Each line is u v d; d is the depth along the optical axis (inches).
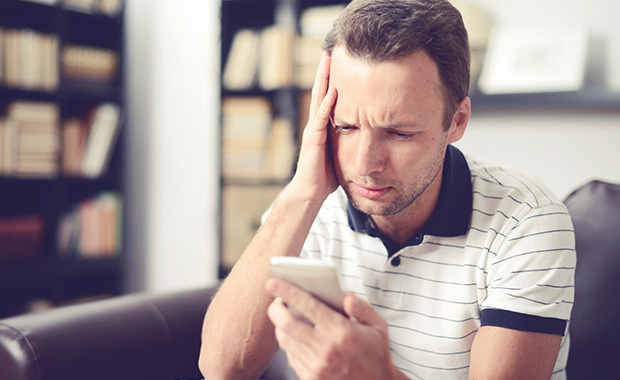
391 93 31.2
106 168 115.2
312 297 26.8
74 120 110.7
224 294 39.3
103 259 112.8
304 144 38.4
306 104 96.1
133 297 51.0
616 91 72.7
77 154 110.6
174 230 117.6
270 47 97.4
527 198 37.5
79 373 41.8
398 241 41.2
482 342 33.9
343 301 26.8
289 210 38.8
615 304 46.1
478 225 38.2
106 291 121.6
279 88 96.3
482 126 86.3
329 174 39.3
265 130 98.7
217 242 103.3
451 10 34.0
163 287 119.0
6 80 98.7
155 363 47.5
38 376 39.6
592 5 78.0
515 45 81.7
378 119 31.7
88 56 111.2
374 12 32.1
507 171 41.4
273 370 56.5
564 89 76.6
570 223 36.7
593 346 46.4
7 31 99.0
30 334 40.8
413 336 40.7
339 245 44.3
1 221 100.0
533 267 34.4
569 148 80.1
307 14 93.8
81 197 118.6
